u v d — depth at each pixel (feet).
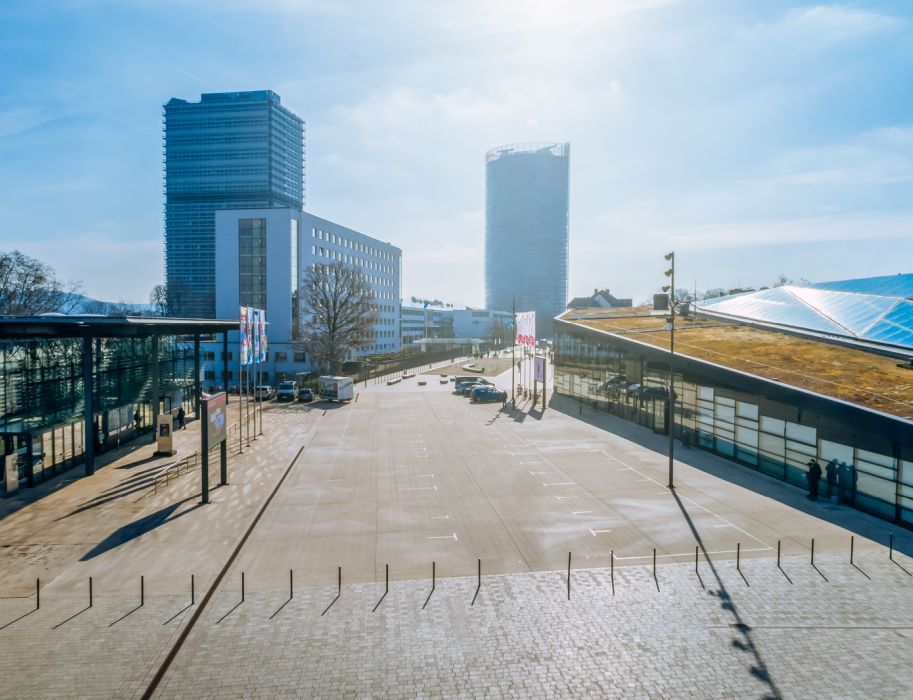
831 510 77.87
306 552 64.44
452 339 643.04
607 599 52.80
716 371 104.83
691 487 89.15
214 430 85.30
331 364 264.31
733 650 44.70
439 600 52.70
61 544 65.98
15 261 232.53
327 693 39.58
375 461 108.17
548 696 39.32
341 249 360.28
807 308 151.53
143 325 99.91
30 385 91.40
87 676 41.14
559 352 211.61
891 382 87.56
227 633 47.19
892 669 42.32
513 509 79.00
